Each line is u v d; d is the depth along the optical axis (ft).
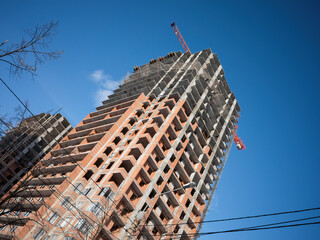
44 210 109.19
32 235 100.58
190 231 140.67
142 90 202.69
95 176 125.39
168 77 211.00
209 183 180.04
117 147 145.07
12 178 145.28
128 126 160.45
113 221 105.50
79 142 160.76
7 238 105.70
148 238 115.34
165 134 148.66
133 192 119.24
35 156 157.89
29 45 38.22
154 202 122.52
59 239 96.22
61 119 214.90
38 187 131.54
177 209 136.98
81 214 101.81
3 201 71.97
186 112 181.37
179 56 264.93
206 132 194.29
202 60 230.27
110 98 228.22
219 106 218.79
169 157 142.92
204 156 177.88
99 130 169.27
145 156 130.21
